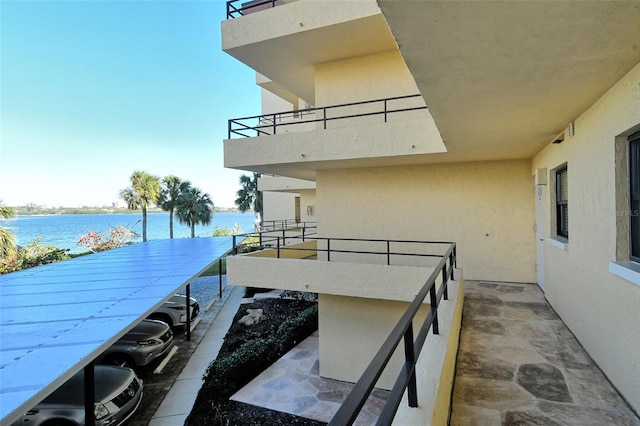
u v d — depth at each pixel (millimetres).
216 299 16969
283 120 12664
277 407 6785
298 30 6633
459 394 2916
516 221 7223
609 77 2734
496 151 6160
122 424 6609
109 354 8531
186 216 31031
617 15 1812
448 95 3133
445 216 7621
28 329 5379
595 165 3373
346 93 7816
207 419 6602
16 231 19672
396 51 7457
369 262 8086
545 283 5938
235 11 7449
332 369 7945
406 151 6234
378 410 6656
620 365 2834
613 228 2963
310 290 6895
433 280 2406
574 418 2545
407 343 1680
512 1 1691
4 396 3523
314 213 16156
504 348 3857
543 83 2854
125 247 16984
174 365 9461
